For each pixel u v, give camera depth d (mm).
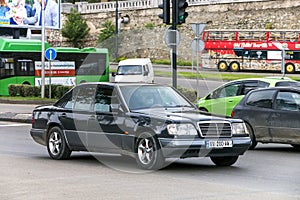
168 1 23094
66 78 48125
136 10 78000
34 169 13766
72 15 78250
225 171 13648
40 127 15750
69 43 78938
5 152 17016
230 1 70375
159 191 11086
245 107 18406
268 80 24188
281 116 17578
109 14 79062
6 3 64188
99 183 11938
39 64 47125
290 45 63375
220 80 34375
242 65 65562
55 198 10438
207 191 11094
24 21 65500
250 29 67500
